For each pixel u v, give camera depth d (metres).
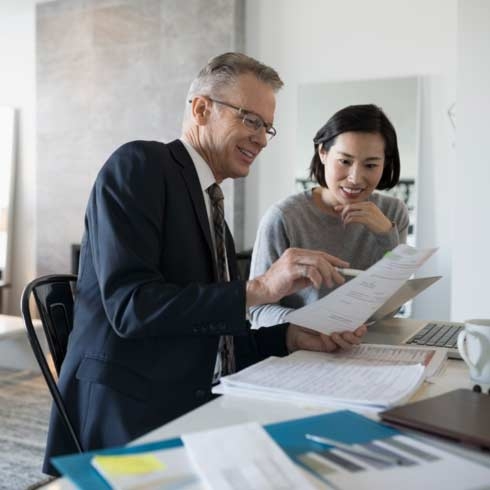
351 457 0.60
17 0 4.70
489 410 0.72
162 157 1.16
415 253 1.18
